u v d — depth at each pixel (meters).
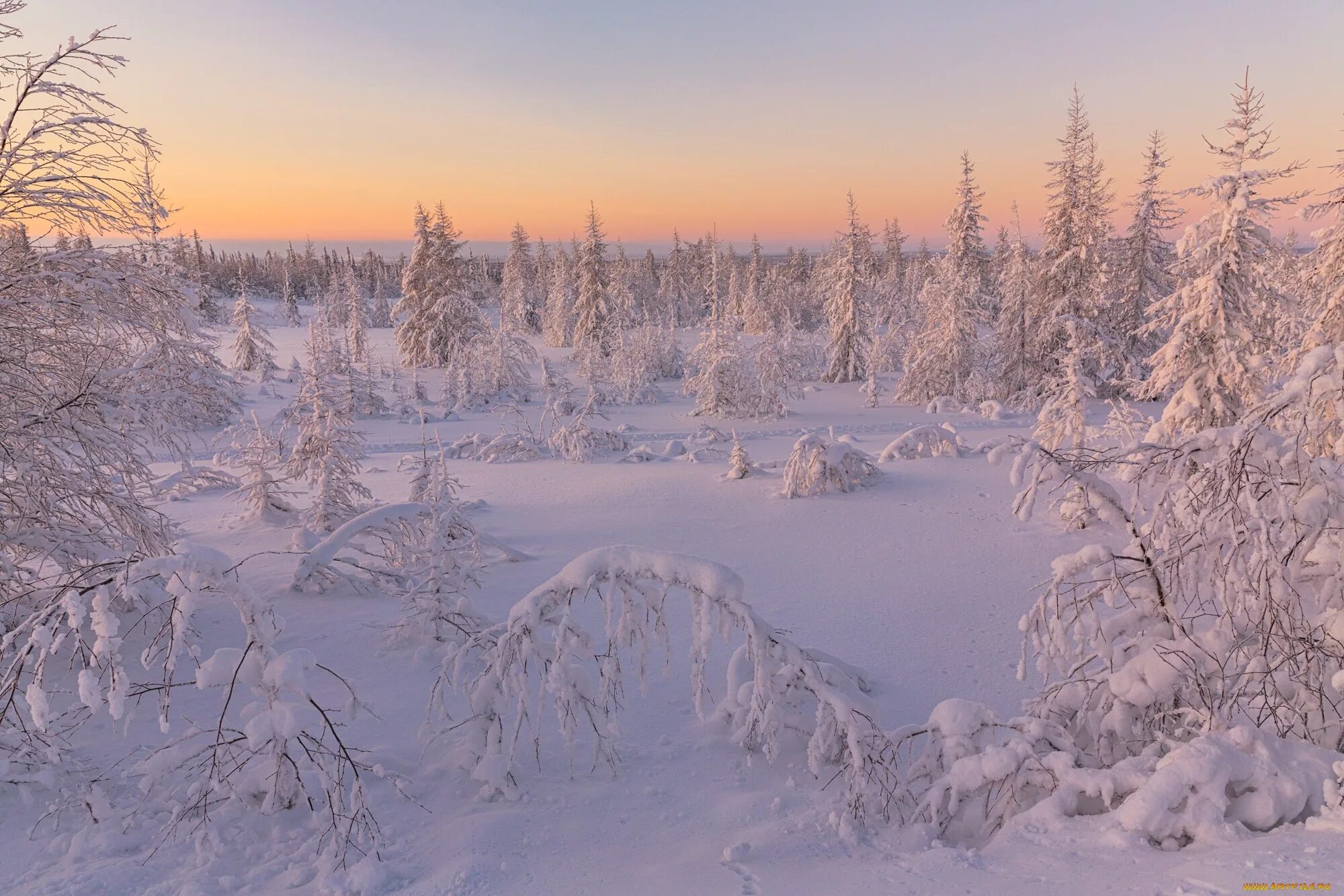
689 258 103.31
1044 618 5.25
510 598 9.98
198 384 8.88
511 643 5.36
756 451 23.97
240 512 15.38
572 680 5.33
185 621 4.31
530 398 37.62
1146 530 4.99
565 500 16.84
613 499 16.83
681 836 4.51
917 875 3.47
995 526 13.92
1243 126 15.38
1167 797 3.51
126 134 7.27
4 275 7.16
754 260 102.38
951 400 33.12
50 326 7.56
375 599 10.05
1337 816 3.20
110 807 4.54
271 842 4.33
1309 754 3.79
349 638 8.41
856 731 5.03
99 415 7.77
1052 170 31.59
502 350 37.78
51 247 7.59
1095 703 5.09
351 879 3.81
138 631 8.12
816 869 3.89
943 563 11.79
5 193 6.84
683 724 6.50
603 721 5.46
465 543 8.27
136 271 7.76
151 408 8.10
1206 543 4.72
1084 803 4.28
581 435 22.84
